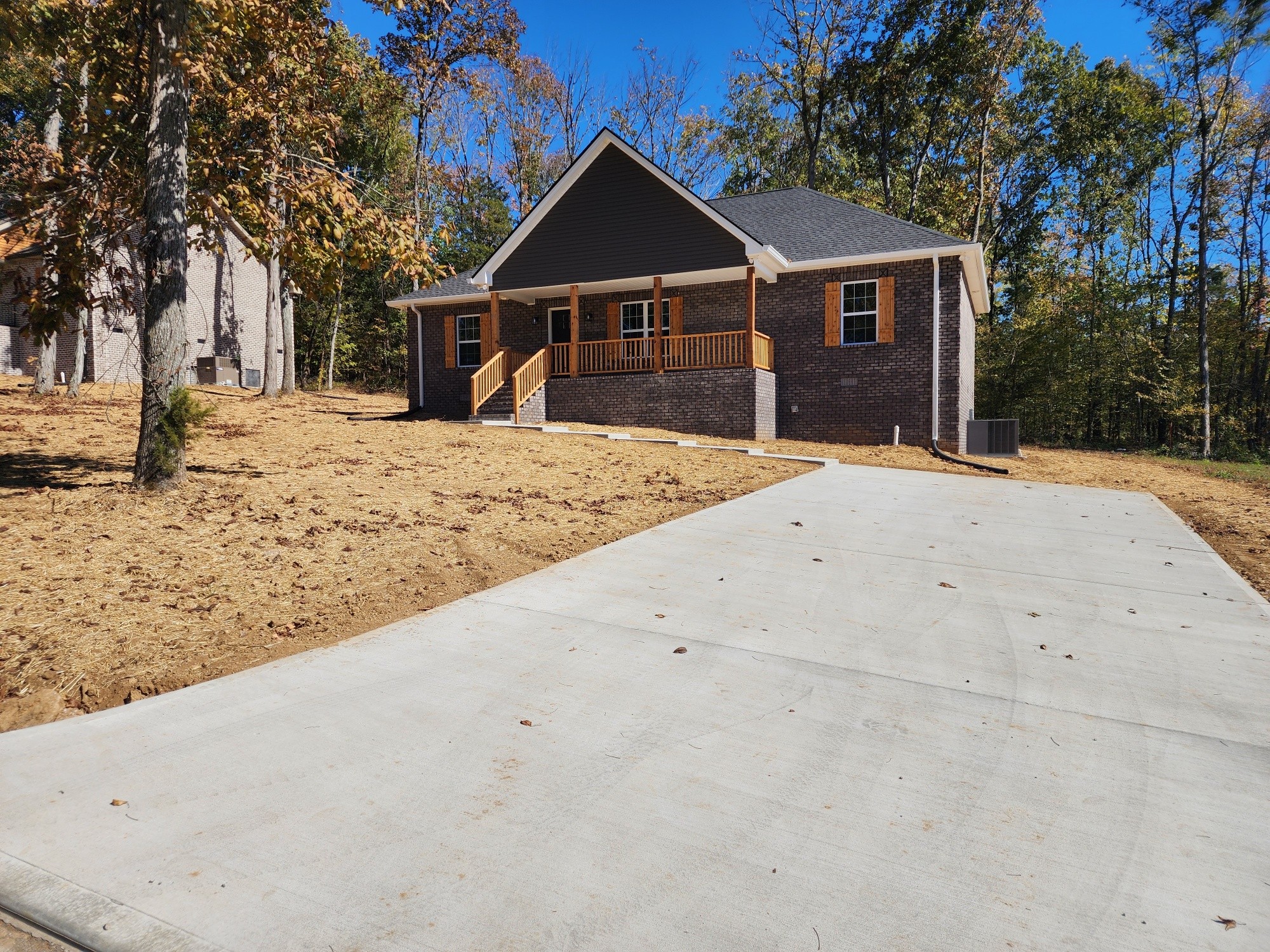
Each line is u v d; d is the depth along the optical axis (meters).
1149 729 3.32
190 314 24.59
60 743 3.02
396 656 4.04
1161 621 4.85
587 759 2.98
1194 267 28.22
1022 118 30.38
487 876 2.23
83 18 7.26
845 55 29.30
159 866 2.24
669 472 10.79
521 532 6.80
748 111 37.22
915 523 7.97
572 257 17.50
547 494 8.62
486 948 1.93
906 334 16.20
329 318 34.78
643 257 16.89
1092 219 32.22
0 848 2.32
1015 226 32.09
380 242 8.02
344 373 37.41
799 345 17.20
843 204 19.34
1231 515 9.55
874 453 14.80
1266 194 27.78
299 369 35.62
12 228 7.37
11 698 3.45
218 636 4.23
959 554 6.61
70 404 14.26
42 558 5.09
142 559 5.26
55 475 7.55
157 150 6.81
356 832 2.44
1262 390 27.97
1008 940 2.00
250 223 8.11
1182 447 23.52
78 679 3.64
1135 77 28.28
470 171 40.12
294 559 5.53
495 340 18.27
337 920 2.02
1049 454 18.55
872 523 7.91
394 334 37.31
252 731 3.16
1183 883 2.26
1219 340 27.59
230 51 7.77
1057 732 3.29
